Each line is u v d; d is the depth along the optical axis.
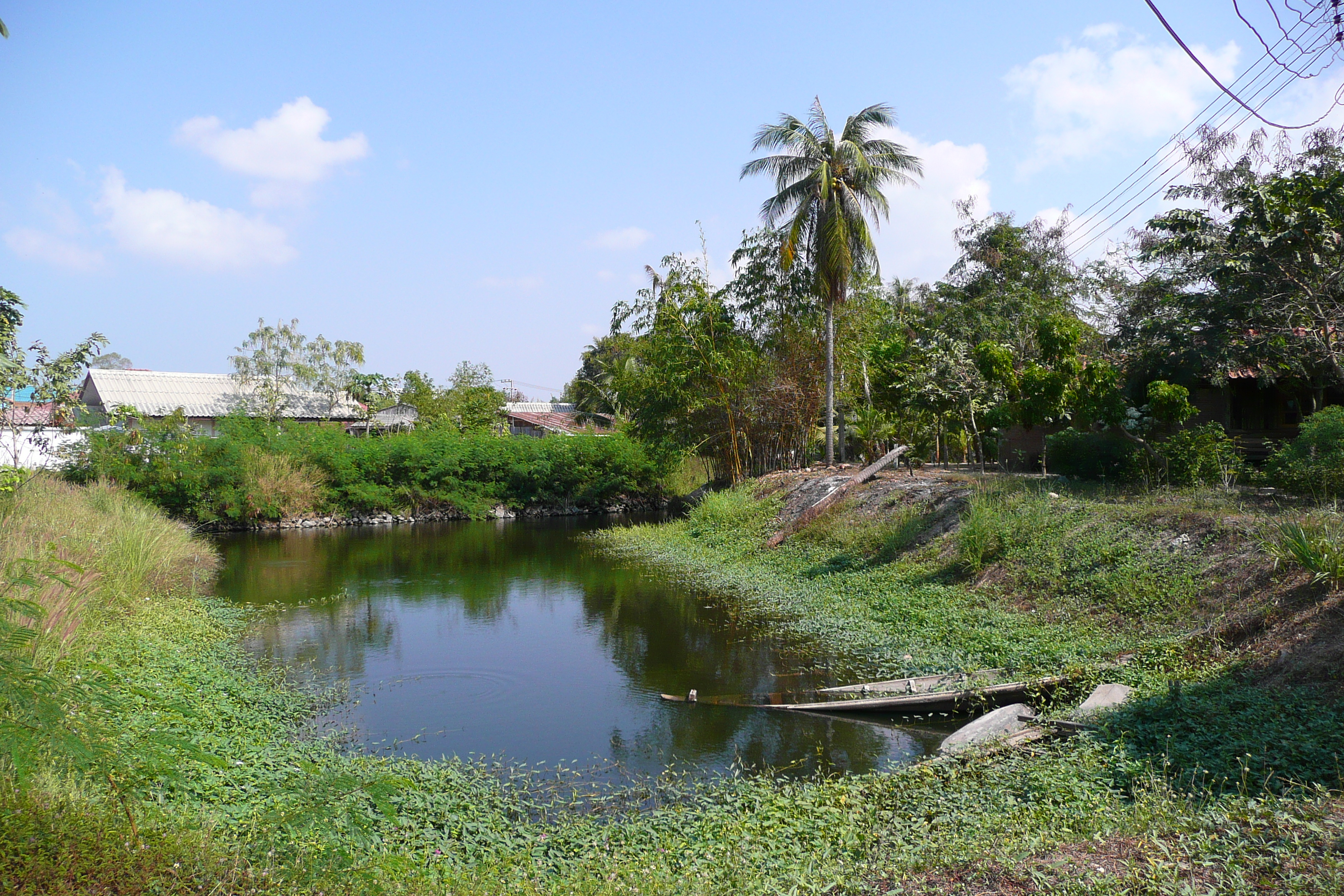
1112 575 10.93
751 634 12.88
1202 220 16.05
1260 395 18.39
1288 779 5.72
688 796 7.05
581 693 10.13
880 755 7.88
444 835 6.03
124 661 8.93
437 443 32.22
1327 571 8.25
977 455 24.38
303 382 41.94
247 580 18.11
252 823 5.39
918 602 12.85
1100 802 5.68
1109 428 16.56
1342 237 14.14
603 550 23.06
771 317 26.69
